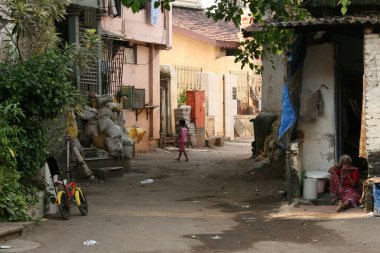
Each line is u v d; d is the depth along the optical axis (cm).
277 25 1095
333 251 772
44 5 1126
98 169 1584
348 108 1263
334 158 1182
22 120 1005
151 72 2509
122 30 2230
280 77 1914
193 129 2694
